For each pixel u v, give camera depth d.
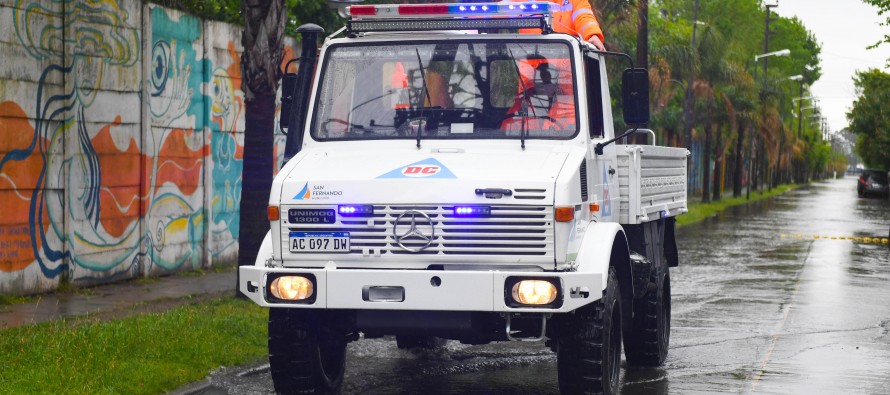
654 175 13.09
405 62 10.55
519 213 9.23
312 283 9.40
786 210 66.69
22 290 17.23
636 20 34.47
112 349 12.06
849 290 22.48
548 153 9.95
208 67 22.70
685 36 74.38
